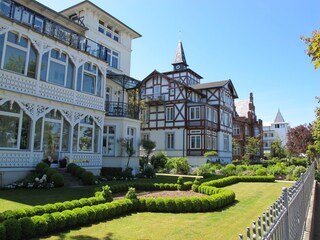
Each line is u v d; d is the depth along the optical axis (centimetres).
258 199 1160
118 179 1775
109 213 781
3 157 1224
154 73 3600
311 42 546
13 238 543
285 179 2152
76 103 1616
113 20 2273
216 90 3712
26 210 648
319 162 2794
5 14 1388
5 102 1254
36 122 1398
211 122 3388
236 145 4619
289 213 443
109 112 2034
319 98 1179
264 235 304
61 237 599
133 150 1938
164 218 796
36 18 1567
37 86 1389
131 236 621
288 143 4669
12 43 1294
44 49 1441
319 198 1236
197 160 3155
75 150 1612
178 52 4497
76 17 2164
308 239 599
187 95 3403
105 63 1866
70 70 1612
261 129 5822
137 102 2273
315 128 1595
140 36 2595
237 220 782
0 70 1223
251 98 5666
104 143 1975
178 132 3334
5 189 1180
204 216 828
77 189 1225
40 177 1281
